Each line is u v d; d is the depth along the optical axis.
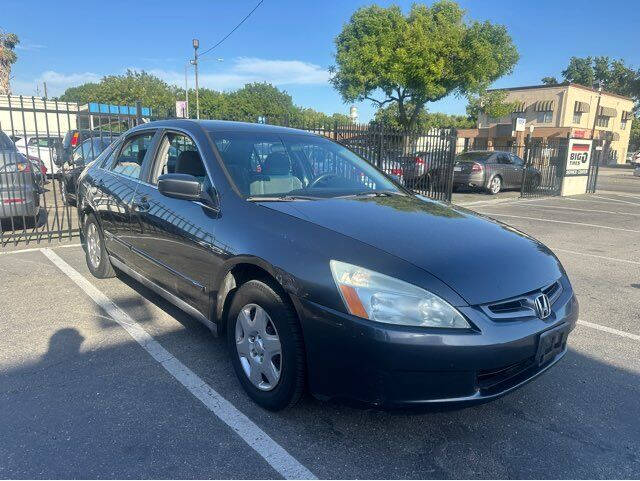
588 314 4.93
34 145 14.09
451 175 12.58
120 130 8.27
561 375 3.60
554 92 45.19
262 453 2.58
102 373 3.33
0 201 6.64
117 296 4.78
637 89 68.25
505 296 2.52
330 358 2.49
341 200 3.36
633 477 2.51
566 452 2.69
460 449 2.68
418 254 2.58
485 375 2.48
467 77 23.89
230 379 3.30
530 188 17.28
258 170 3.55
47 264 5.84
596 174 18.52
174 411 2.92
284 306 2.69
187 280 3.42
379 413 2.96
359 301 2.40
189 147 3.78
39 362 3.46
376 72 24.08
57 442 2.61
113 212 4.45
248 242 2.88
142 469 2.43
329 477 2.43
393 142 11.61
